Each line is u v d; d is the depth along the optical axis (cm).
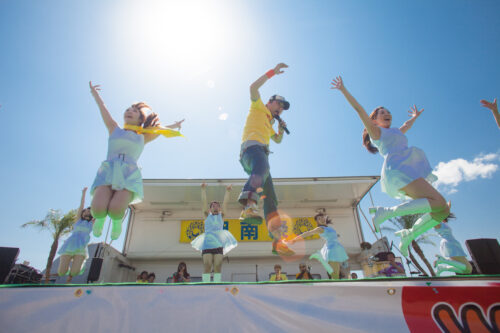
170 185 870
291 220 1023
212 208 546
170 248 983
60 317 180
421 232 303
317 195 973
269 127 344
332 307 190
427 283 192
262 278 988
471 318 179
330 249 546
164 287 194
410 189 292
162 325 182
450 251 618
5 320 176
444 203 272
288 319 187
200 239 543
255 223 269
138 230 1011
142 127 363
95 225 294
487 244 390
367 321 185
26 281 692
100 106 350
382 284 195
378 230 294
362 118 338
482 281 187
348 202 1032
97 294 188
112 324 181
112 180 291
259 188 274
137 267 1002
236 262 1012
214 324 185
